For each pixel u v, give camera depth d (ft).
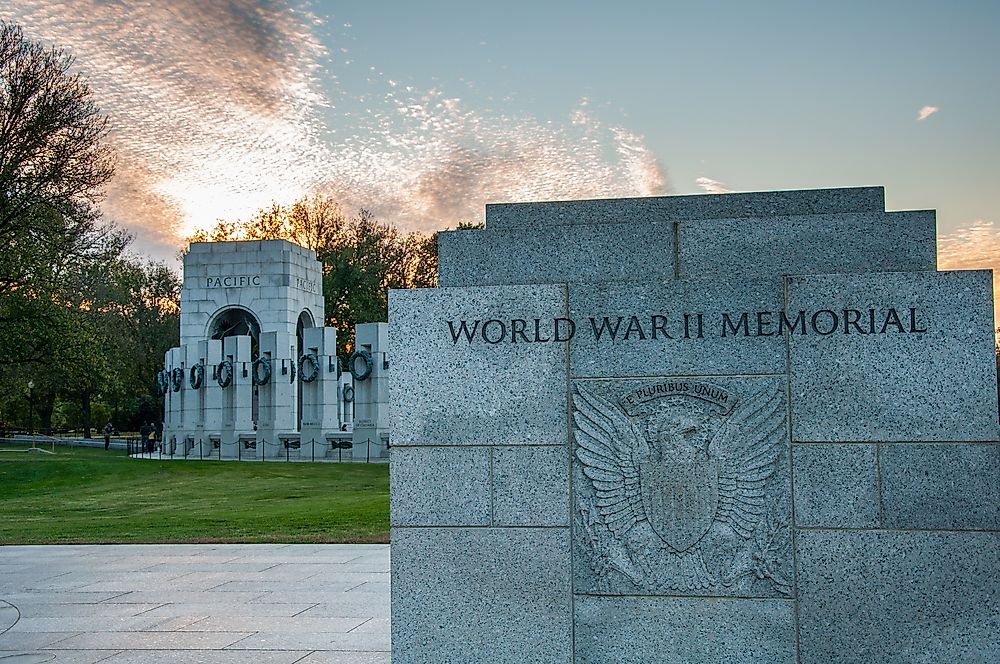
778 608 21.09
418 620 22.04
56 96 117.29
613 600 21.53
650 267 22.26
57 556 50.11
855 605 20.89
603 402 21.83
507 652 21.76
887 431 21.01
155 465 132.67
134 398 269.64
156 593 38.37
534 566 21.79
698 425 21.52
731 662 21.16
